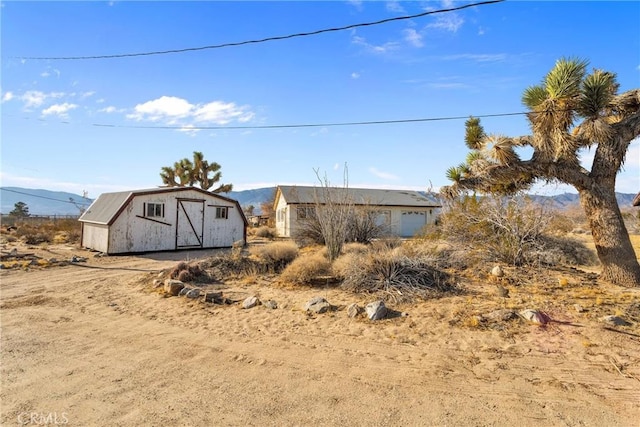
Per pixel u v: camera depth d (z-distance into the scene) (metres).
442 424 3.37
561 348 4.93
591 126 7.67
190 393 3.95
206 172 29.22
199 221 19.50
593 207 8.47
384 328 5.84
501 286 7.91
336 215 11.64
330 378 4.29
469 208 11.41
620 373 4.27
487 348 5.00
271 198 40.78
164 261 14.78
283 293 8.08
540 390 3.95
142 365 4.66
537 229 10.49
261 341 5.46
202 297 7.79
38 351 5.11
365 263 8.57
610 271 8.30
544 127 8.15
